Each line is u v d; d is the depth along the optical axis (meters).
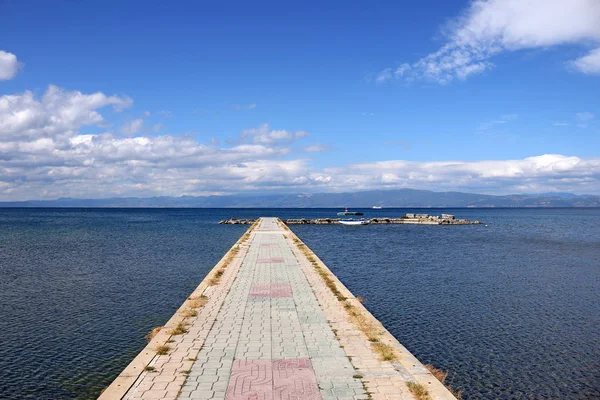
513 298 20.16
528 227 81.12
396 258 33.03
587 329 15.52
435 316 16.73
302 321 12.09
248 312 13.09
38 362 11.52
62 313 16.34
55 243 43.16
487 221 109.81
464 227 79.94
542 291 21.84
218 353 9.47
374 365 8.83
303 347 9.90
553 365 12.27
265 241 37.09
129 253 34.62
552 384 11.09
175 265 28.03
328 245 42.97
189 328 11.37
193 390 7.56
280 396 7.35
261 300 14.72
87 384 10.22
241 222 85.19
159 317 15.82
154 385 7.77
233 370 8.50
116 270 26.05
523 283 23.88
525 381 11.23
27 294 19.58
